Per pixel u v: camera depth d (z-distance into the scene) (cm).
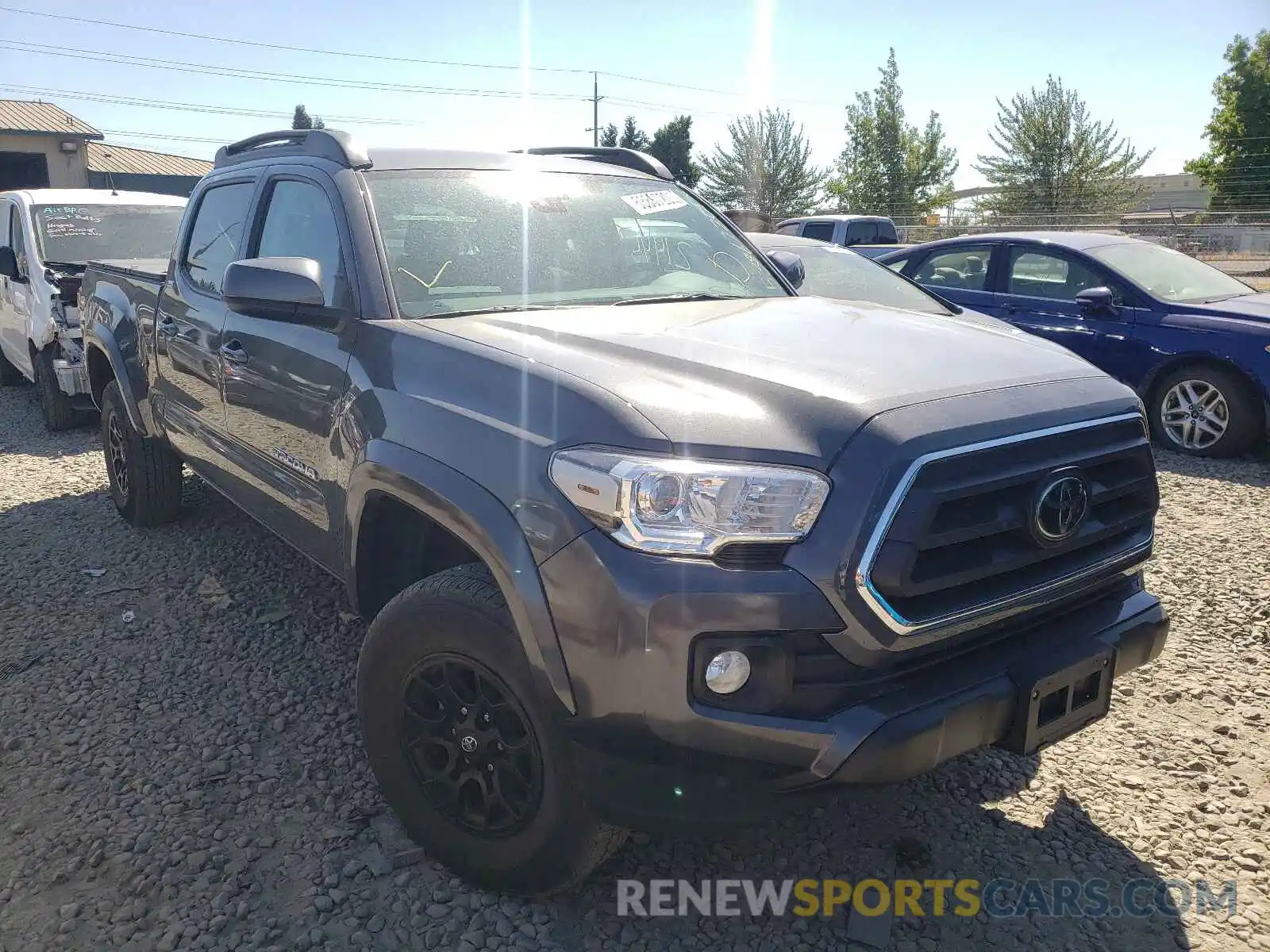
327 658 402
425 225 332
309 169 357
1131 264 809
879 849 287
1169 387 754
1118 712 362
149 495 531
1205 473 696
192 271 441
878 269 778
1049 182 4081
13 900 264
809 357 257
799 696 213
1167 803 309
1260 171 4078
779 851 286
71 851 284
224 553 515
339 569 322
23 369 886
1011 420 233
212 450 416
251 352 358
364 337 298
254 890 267
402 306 305
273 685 380
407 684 262
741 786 215
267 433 354
